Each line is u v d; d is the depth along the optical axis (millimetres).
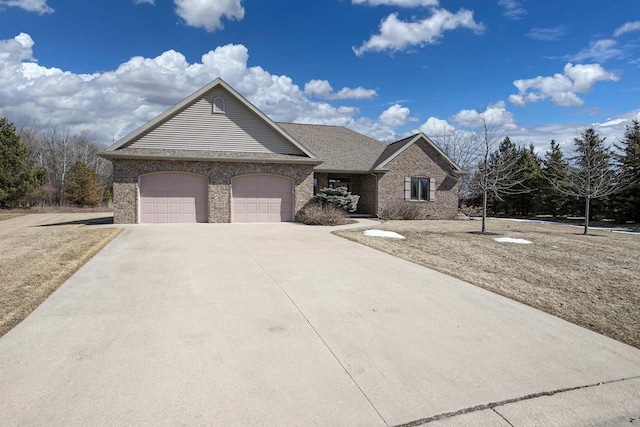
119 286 6379
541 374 3656
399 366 3736
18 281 6418
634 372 3752
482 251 10609
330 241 11555
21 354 3803
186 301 5637
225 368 3609
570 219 25531
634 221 21969
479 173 16188
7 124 29562
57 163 47781
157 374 3463
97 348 3986
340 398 3145
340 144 24438
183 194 16844
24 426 2652
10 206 31609
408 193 22219
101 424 2707
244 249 9992
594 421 2941
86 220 20453
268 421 2809
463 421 2877
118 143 16312
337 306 5551
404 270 7949
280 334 4477
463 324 4961
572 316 5418
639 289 6918
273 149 18312
